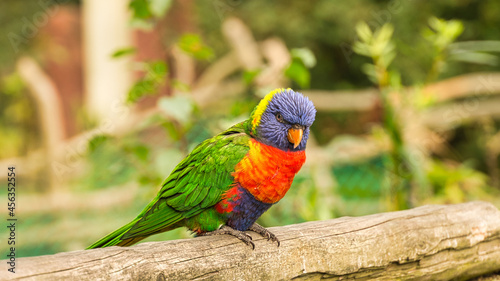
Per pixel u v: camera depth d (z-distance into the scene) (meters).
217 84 8.54
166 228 3.30
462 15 14.86
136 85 4.28
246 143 3.13
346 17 14.96
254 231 2.91
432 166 5.60
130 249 2.44
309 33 15.36
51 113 9.12
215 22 13.42
